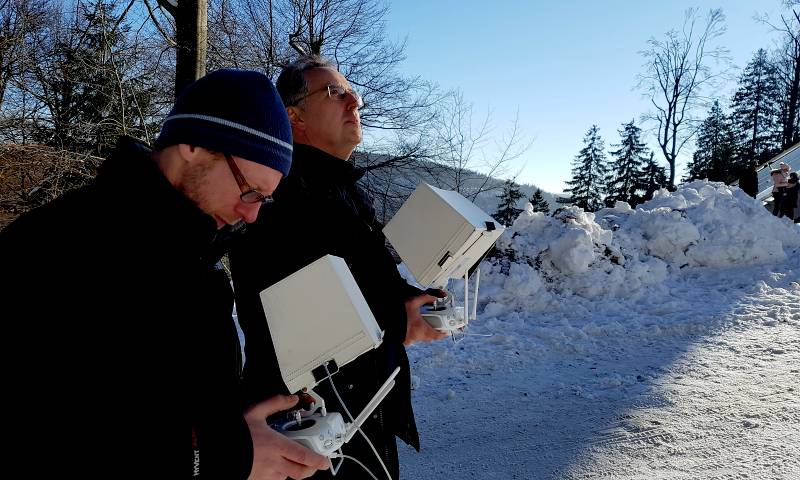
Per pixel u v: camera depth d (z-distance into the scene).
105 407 0.86
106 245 0.92
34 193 9.28
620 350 4.62
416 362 4.52
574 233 5.99
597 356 4.54
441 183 16.58
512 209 22.06
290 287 1.39
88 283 0.88
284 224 1.67
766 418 3.09
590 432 3.22
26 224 0.95
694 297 5.85
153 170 1.04
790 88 35.09
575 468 2.85
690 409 3.33
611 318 5.40
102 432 0.85
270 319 1.39
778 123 40.56
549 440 3.19
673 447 2.91
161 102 11.74
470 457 3.11
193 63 7.08
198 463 0.98
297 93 1.96
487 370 4.38
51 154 8.91
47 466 0.83
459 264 2.16
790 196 13.38
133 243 0.94
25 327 0.85
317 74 1.98
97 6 10.42
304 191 1.73
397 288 1.98
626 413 3.40
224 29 13.46
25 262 0.89
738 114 42.41
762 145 41.38
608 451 2.96
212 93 1.06
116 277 0.90
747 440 2.88
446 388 4.11
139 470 0.88
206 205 1.08
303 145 1.87
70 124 10.06
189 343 0.98
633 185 41.66
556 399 3.76
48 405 0.83
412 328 2.16
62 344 0.85
